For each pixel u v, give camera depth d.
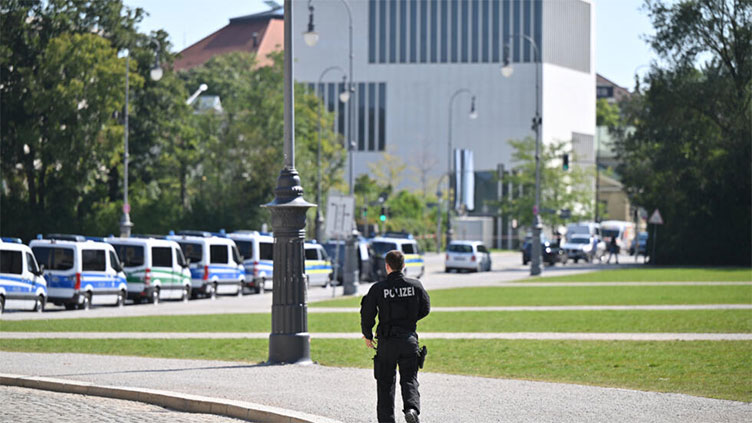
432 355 60.66
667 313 91.75
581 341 68.38
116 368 53.84
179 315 95.00
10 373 51.22
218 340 69.56
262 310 102.94
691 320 84.00
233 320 88.44
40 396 45.50
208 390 45.69
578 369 53.78
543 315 91.44
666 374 51.38
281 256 56.31
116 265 108.56
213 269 128.75
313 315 93.69
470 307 102.75
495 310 98.12
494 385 47.78
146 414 40.97
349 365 55.78
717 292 123.94
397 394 45.72
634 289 132.38
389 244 172.00
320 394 44.72
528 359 58.44
